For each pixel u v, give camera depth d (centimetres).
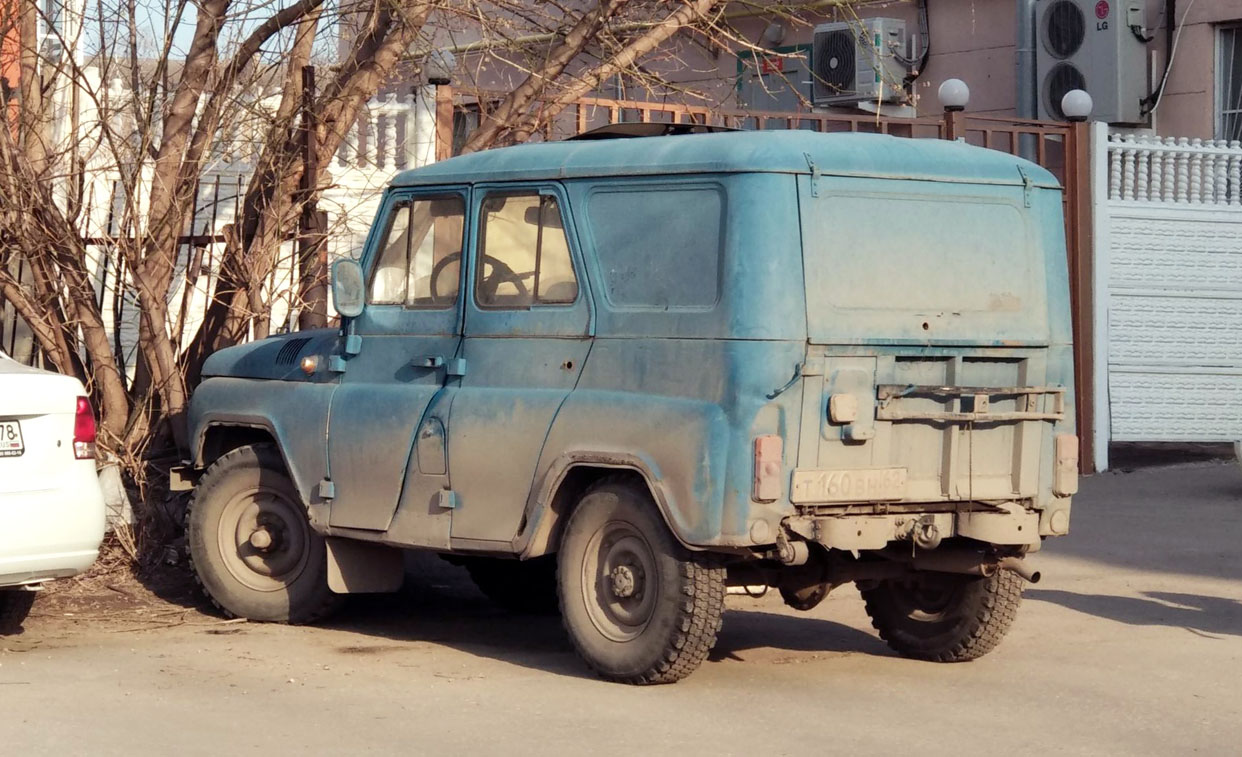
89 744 625
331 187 1176
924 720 690
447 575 1103
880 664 820
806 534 712
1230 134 1867
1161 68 1906
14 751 613
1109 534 1276
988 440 765
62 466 813
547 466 762
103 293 1233
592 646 754
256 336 1164
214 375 946
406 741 638
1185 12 1883
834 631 919
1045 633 909
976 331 759
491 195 812
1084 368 1688
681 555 723
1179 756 638
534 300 788
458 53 1430
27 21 1112
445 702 710
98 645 842
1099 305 1697
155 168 1116
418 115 1376
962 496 756
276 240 1152
